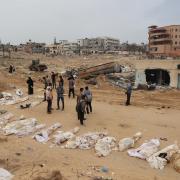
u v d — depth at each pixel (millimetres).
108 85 45062
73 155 15414
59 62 100000
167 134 18828
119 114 23438
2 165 13102
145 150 15977
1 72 49656
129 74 55281
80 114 20031
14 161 13758
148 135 18594
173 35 102938
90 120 21281
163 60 45812
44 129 19594
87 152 16125
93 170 13391
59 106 24641
